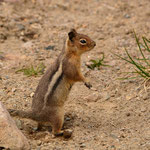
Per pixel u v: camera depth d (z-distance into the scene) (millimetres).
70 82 13266
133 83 15617
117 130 12734
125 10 25094
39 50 19312
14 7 24250
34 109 12516
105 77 16453
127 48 19234
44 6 25500
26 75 16703
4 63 17766
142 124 12906
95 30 21719
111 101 14812
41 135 12570
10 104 14297
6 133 10938
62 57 13148
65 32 21328
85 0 27125
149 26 21859
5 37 20828
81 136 12336
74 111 14234
